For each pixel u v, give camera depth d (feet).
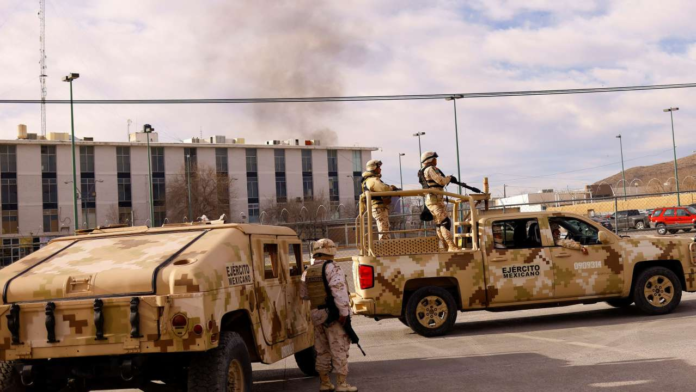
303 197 301.43
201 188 270.05
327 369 24.12
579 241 39.40
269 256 24.70
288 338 24.82
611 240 38.86
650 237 39.96
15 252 94.17
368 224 38.22
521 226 38.63
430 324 37.14
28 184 252.01
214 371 18.69
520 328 37.99
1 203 247.91
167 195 269.85
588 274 38.19
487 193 40.65
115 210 263.90
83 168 260.83
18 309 18.81
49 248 22.62
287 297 25.21
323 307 23.43
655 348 28.86
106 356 19.07
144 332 18.08
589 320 38.99
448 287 38.29
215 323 18.58
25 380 19.12
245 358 20.29
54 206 255.50
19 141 251.19
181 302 18.04
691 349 28.04
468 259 37.47
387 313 37.06
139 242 21.75
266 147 297.74
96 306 18.29
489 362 28.45
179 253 19.99
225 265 20.12
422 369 28.02
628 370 25.04
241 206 289.53
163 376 21.11
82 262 20.42
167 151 276.21
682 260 39.47
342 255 73.20
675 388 22.04
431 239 40.06
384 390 24.54
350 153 319.47
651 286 38.86
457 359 29.71
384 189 39.45
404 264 37.22
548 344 31.89
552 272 37.83
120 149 268.00
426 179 40.42
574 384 23.50
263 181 295.89
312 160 309.01
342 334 23.56
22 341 18.80
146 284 18.42
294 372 30.09
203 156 283.79
